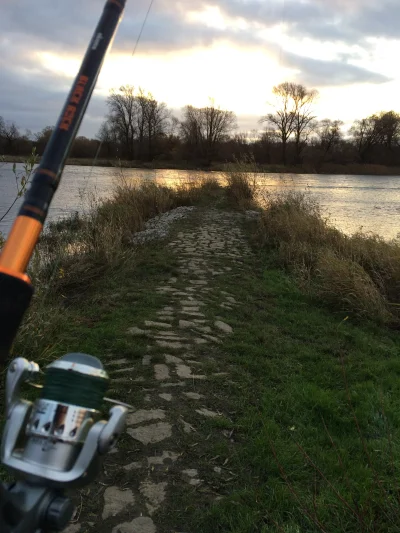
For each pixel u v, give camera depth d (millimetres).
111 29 1216
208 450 3180
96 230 9773
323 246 9633
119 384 3994
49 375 1035
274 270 8820
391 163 93250
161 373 4262
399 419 3721
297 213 11516
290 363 4805
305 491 2807
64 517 944
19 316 899
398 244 8891
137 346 4789
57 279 6480
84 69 1154
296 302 7039
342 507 2617
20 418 997
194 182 21734
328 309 6918
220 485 2859
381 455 3176
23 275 917
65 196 22266
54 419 971
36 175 1048
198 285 7438
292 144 70062
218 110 68250
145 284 7371
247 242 11336
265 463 3053
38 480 943
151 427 3383
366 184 51594
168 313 5965
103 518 2525
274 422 3553
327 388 4344
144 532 2443
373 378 4625
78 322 5484
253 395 4035
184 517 2568
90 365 1046
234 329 5633
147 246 10203
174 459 3059
